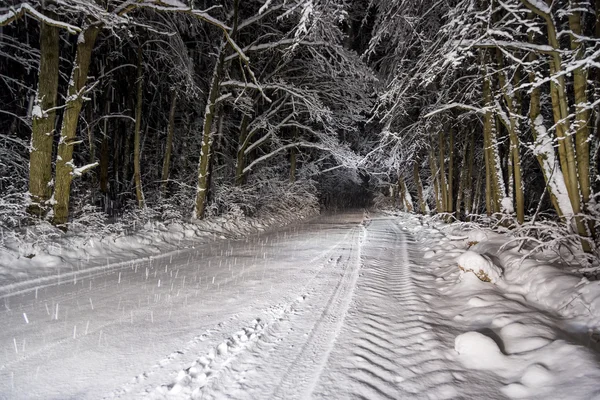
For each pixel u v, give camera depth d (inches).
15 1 310.8
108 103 528.1
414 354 128.6
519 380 106.7
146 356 127.9
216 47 524.7
